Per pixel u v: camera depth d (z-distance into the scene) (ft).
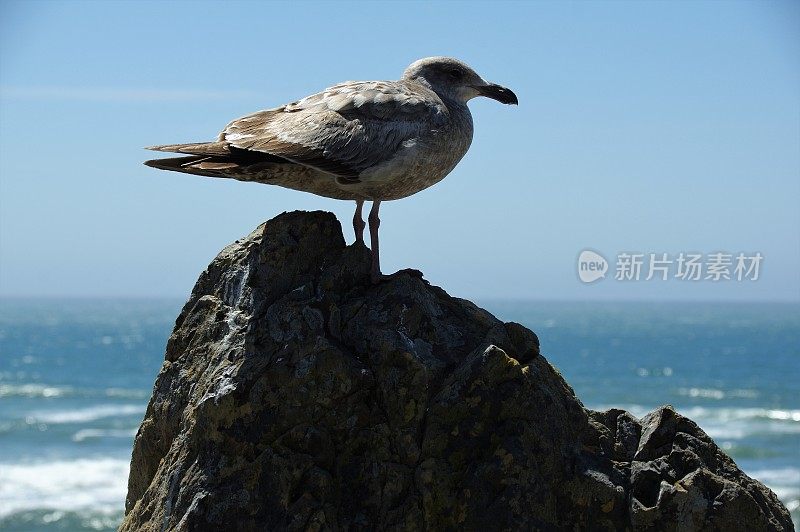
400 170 21.42
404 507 19.48
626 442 20.77
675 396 163.22
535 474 19.57
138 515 20.76
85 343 326.24
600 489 19.86
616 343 329.31
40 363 239.91
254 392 19.92
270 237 21.54
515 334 21.12
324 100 21.61
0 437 106.52
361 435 19.95
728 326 497.05
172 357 22.11
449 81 23.93
